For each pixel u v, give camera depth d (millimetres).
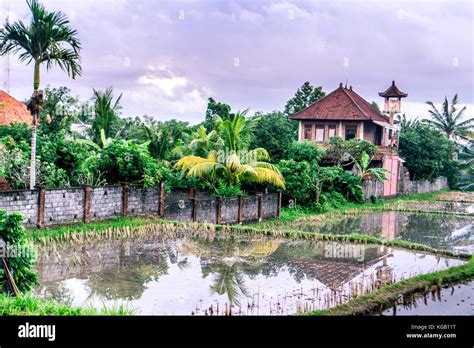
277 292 15438
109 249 20500
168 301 14188
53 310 11906
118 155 26344
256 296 14938
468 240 27516
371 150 43156
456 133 66250
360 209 39156
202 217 27656
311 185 35531
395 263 20328
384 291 15414
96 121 35812
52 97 32188
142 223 24828
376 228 30984
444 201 49906
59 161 25328
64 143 25641
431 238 27969
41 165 24234
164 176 28531
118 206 25156
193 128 44969
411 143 56938
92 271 17156
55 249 19359
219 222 28344
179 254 20312
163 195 27250
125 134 39219
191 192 30203
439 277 17266
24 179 23234
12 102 40031
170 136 38250
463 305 14898
